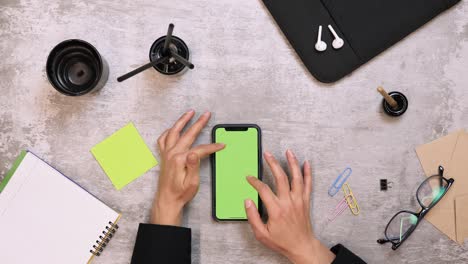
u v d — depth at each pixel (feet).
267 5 3.69
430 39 3.68
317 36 3.67
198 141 3.76
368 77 3.71
